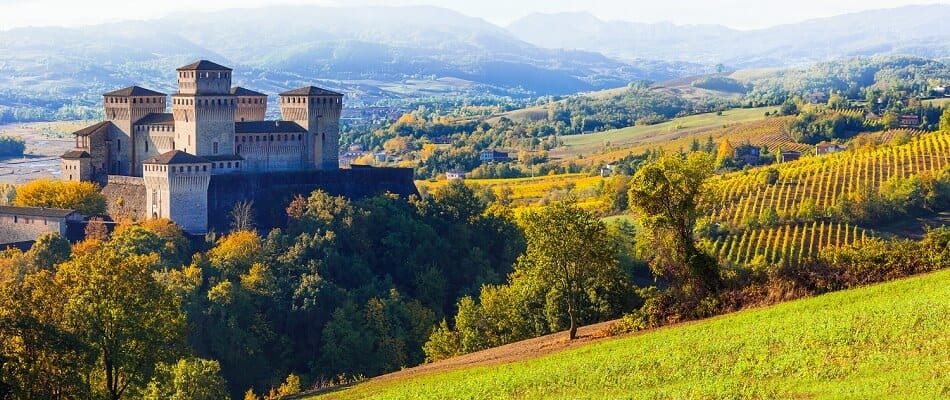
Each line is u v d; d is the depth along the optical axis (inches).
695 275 5068.9
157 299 4618.6
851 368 3088.1
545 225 5280.5
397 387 4709.6
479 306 7194.9
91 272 4512.8
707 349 3732.8
